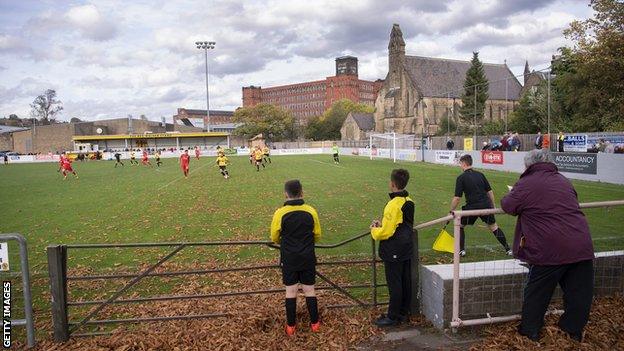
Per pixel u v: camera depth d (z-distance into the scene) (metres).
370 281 7.61
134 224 14.07
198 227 13.24
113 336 5.35
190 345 4.99
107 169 43.97
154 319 5.55
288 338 5.12
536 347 4.52
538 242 4.43
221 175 31.81
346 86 168.00
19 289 7.80
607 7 24.52
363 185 22.52
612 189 18.23
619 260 5.73
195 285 7.71
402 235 5.31
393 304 5.36
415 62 86.12
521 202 4.54
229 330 5.30
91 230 13.38
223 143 94.50
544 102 43.88
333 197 18.39
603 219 11.96
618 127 31.86
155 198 19.95
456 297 5.01
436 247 6.17
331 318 5.66
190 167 43.53
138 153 77.00
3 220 15.59
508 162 27.88
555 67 35.00
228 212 15.66
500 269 5.34
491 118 83.44
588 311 4.56
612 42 24.41
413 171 29.64
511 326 5.04
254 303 6.55
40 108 121.75
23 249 5.14
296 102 181.62
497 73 89.81
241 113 111.50
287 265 5.15
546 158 4.62
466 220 8.47
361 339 5.06
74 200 20.42
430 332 5.18
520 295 5.28
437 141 45.59
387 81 89.88
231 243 5.43
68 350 5.07
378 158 50.78
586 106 34.59
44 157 70.38
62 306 5.26
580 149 29.59
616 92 27.05
